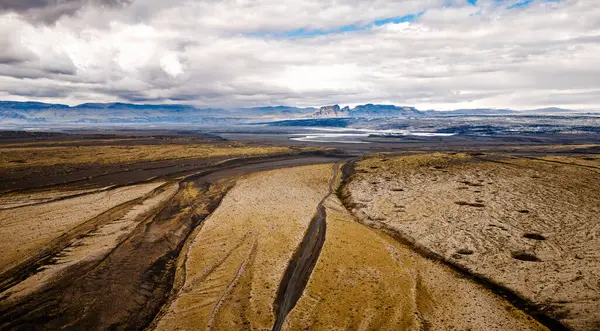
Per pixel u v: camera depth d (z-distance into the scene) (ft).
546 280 88.12
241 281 89.30
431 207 150.10
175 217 140.26
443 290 85.51
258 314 75.51
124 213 142.61
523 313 76.18
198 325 71.87
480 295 83.30
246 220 135.23
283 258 102.32
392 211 146.72
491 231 121.08
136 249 109.09
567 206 146.72
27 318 72.69
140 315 76.64
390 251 108.47
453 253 105.40
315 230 126.00
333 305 78.54
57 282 87.35
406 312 75.87
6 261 97.35
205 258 103.04
